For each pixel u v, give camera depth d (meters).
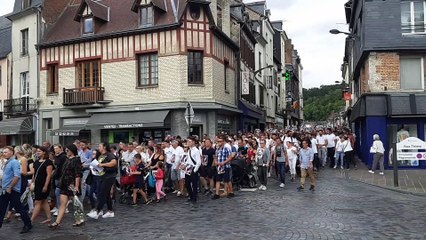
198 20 20.64
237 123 25.28
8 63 26.14
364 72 21.20
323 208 9.77
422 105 17.92
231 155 11.98
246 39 28.83
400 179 14.59
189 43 20.31
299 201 10.86
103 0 23.48
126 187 11.62
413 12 18.52
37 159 9.44
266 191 12.95
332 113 87.62
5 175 8.05
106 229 8.19
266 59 37.53
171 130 20.16
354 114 22.42
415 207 9.77
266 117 36.16
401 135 18.47
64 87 22.61
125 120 20.25
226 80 23.66
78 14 22.20
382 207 9.80
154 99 20.44
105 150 9.43
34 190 8.74
